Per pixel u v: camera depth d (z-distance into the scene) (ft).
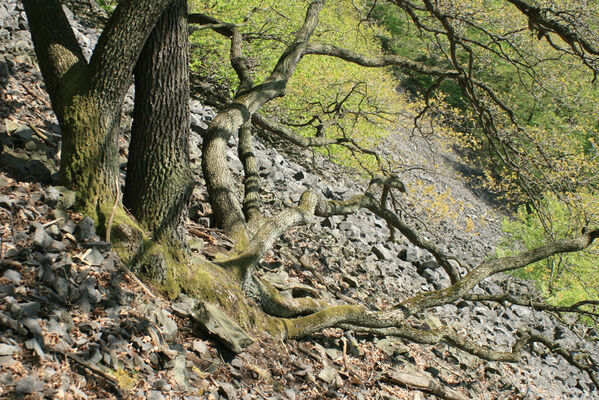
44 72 15.61
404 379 22.52
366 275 33.65
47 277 13.41
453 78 33.78
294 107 49.55
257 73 45.14
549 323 47.24
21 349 11.40
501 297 30.19
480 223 85.76
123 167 23.84
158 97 16.11
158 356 14.30
